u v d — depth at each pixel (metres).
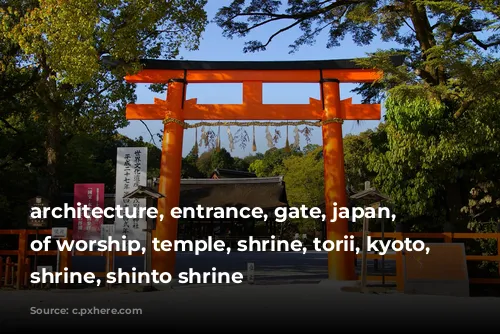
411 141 11.45
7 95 13.52
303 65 12.57
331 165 12.16
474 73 10.36
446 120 11.48
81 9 10.93
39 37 11.52
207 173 59.59
